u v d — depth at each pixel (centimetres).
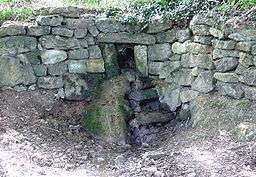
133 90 387
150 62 387
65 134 350
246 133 300
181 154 299
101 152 330
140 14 382
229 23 330
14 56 373
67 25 381
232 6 341
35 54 379
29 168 278
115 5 406
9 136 316
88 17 385
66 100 385
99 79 393
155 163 294
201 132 325
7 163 276
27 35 375
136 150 338
